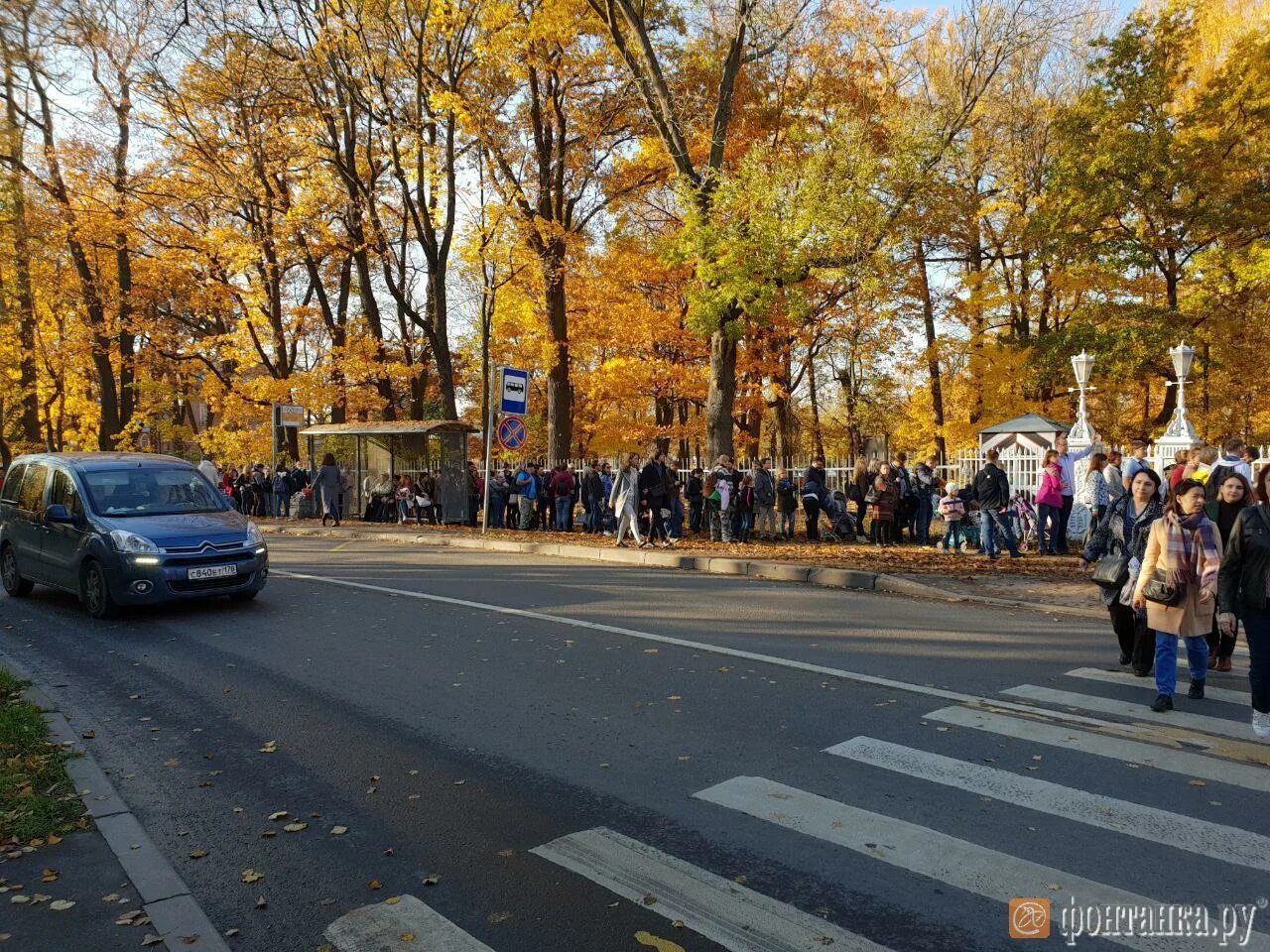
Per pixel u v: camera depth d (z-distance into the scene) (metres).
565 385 24.25
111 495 10.46
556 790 4.67
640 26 18.31
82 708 6.43
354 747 5.44
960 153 19.17
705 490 17.12
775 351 26.62
